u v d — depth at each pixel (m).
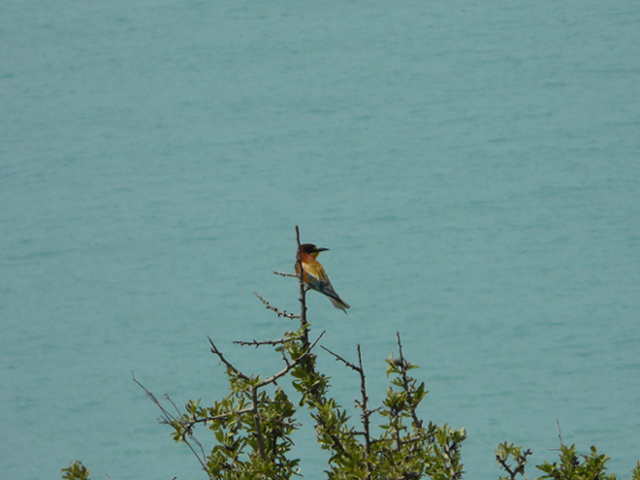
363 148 95.25
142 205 84.94
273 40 127.75
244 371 56.09
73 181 89.94
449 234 75.44
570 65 111.50
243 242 76.88
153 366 56.66
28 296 68.62
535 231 74.44
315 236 75.62
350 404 47.81
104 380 54.59
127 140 98.38
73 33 128.88
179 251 74.88
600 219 75.12
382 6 140.00
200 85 114.06
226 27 131.25
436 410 47.38
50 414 50.53
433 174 88.25
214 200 84.81
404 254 72.12
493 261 69.81
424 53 118.88
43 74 116.38
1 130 102.44
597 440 41.78
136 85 114.19
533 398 47.78
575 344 55.03
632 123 94.31
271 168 92.00
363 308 63.88
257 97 110.44
